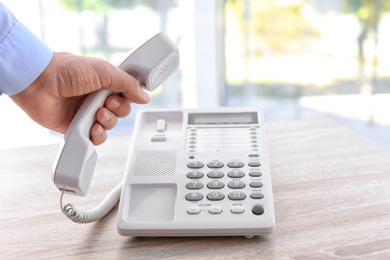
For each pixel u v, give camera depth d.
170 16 2.12
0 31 0.70
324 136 0.97
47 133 2.14
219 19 2.11
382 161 0.85
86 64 0.70
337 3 2.18
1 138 2.11
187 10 2.10
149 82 0.74
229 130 0.80
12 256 0.62
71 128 0.67
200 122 0.82
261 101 2.27
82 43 2.09
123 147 0.96
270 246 0.62
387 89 2.30
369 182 0.78
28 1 1.99
